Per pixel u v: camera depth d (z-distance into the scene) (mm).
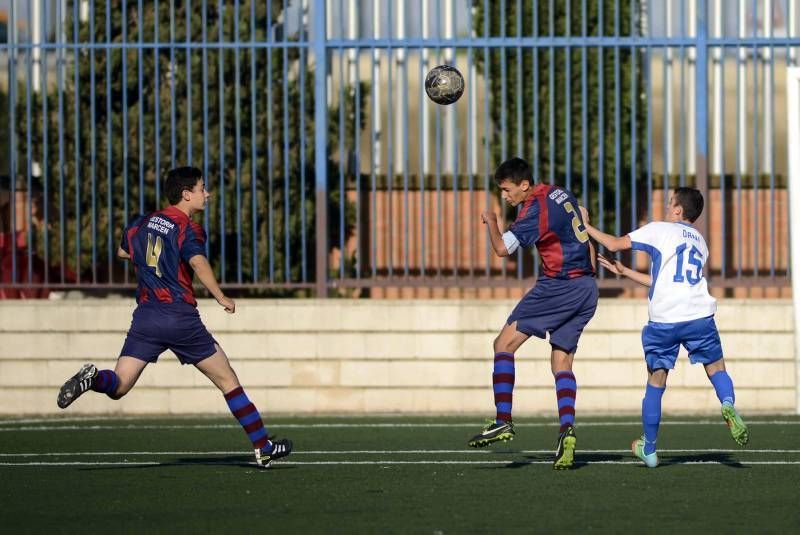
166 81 44750
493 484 27219
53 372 43219
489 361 42594
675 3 45000
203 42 42531
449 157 47062
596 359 42469
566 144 42344
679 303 28609
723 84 42219
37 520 23234
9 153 42938
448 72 34125
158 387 43125
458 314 42656
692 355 28906
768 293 47469
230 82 44750
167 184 28984
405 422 40469
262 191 44844
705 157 42344
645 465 30203
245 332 42906
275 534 21766
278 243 44938
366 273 46594
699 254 28875
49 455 33219
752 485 26906
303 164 42500
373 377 42812
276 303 42875
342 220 42406
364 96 46156
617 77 42094
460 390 42656
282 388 42875
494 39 42250
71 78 45188
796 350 42250
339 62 42438
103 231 44750
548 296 29062
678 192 29359
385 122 46750
